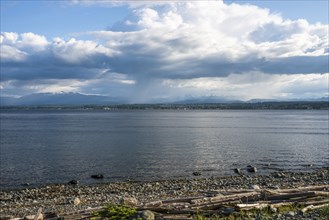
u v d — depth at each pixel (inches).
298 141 3243.1
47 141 3233.3
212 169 1814.7
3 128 5068.9
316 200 728.3
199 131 4490.7
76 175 1668.3
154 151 2503.7
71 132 4311.0
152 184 1409.9
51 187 1395.2
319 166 1939.0
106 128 5059.1
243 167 1886.1
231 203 705.0
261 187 1144.8
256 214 609.9
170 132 4308.6
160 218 597.3
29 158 2196.1
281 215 593.9
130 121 7362.2
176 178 1577.3
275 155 2336.4
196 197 812.0
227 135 3875.5
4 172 1747.0
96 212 620.7
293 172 1731.1
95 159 2143.2
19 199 1195.3
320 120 7711.6
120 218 580.4
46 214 743.7
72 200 1059.9
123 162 2028.8
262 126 5556.1
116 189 1320.1
